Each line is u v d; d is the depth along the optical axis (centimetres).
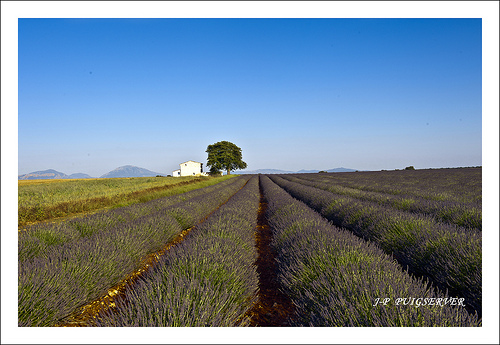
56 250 414
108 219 709
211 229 546
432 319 213
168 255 397
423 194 1279
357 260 349
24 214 927
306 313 275
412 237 491
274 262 491
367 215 702
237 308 296
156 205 1070
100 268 374
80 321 312
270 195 1559
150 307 242
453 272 350
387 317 211
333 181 3150
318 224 578
